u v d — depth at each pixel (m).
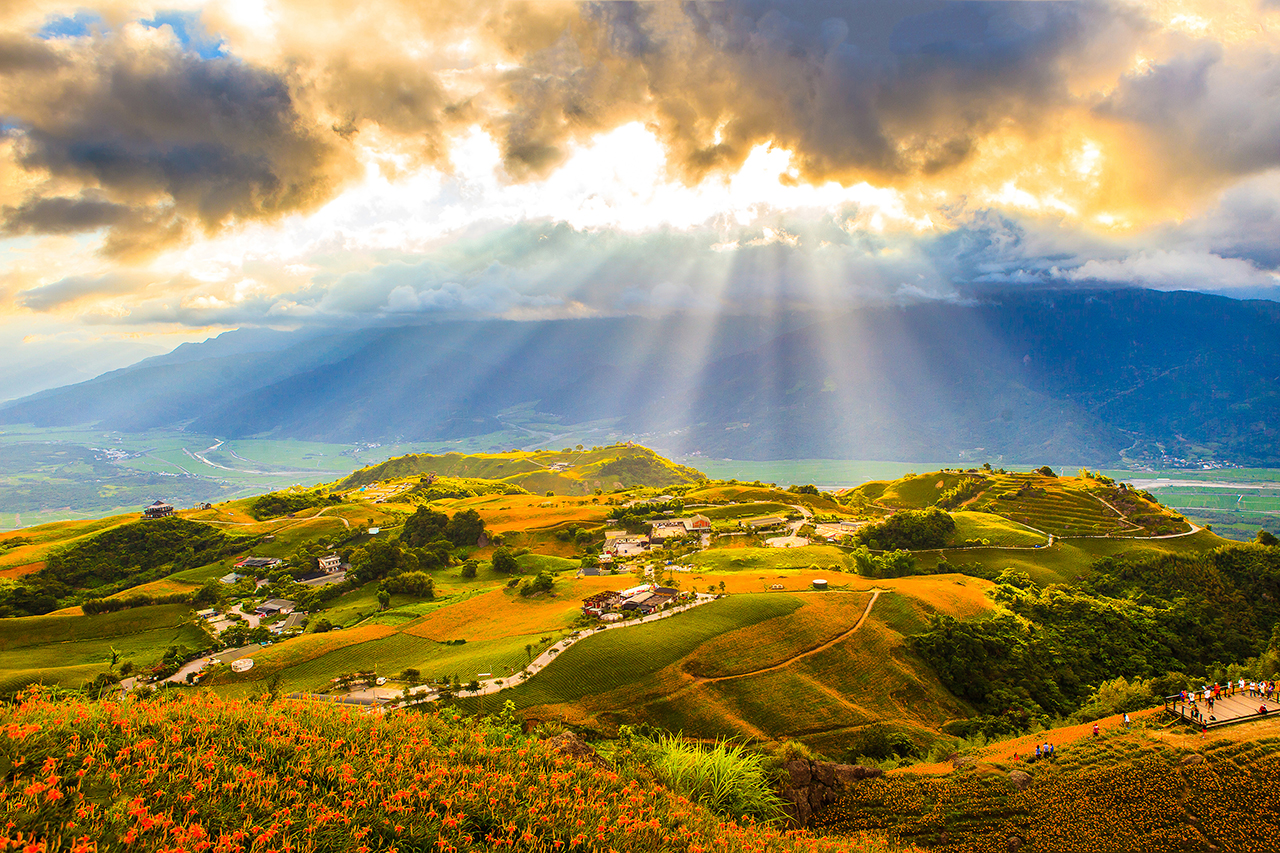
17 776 17.39
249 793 19.08
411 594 165.25
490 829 21.20
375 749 23.77
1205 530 188.00
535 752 27.62
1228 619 142.12
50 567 196.88
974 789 56.22
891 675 98.75
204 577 192.12
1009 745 70.19
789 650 100.44
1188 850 50.09
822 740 82.38
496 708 82.12
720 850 24.64
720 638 101.25
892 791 55.75
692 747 38.97
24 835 15.07
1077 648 120.06
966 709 96.81
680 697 86.62
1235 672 99.00
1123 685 94.81
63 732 20.05
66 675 112.06
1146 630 130.00
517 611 126.31
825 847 30.88
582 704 84.25
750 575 150.25
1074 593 150.38
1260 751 58.81
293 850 17.14
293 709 26.39
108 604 154.25
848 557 170.50
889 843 47.88
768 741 80.31
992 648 109.56
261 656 109.56
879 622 112.75
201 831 16.08
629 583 142.62
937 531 189.12
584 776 27.06
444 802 21.11
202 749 21.03
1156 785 56.16
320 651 110.31
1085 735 68.12
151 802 17.66
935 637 107.62
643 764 35.94
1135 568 165.25
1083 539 187.50
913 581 142.88
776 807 36.34
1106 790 56.03
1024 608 133.25
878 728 85.25
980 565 169.00
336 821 18.86
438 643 110.94
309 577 191.12
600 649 95.94
